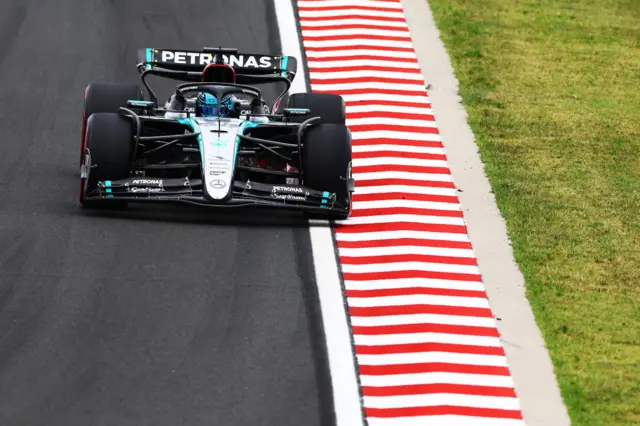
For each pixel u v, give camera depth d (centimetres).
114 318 4081
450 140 6169
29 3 7531
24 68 6669
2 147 5672
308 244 4806
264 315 4206
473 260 4856
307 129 4934
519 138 6266
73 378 3719
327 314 4275
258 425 3575
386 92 6725
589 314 4466
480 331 4281
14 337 3912
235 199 4691
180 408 3619
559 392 3934
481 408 3800
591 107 6781
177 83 6731
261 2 7788
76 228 4747
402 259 4788
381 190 5497
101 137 4769
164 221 4909
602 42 7812
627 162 6059
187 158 5166
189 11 7588
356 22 7600
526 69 7256
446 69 7131
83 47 7000
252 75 5534
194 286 4353
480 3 8244
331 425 3616
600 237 5147
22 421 3488
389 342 4141
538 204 5462
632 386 3988
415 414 3725
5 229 4694
